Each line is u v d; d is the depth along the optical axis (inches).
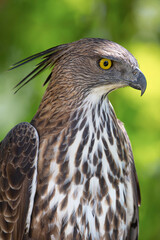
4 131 546.9
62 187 423.2
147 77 536.4
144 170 546.3
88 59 432.8
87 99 434.0
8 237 427.5
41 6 572.7
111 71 434.6
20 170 428.5
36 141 429.1
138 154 543.8
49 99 439.5
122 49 438.3
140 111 539.5
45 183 424.8
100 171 430.9
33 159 426.6
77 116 431.2
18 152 432.5
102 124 437.1
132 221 467.5
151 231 551.2
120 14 577.6
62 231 425.7
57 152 425.7
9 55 576.1
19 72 569.3
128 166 452.4
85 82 433.1
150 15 578.2
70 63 434.0
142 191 544.4
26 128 437.4
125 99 540.7
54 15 573.3
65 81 434.3
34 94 558.6
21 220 425.7
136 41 567.8
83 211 426.3
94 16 575.5
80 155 426.3
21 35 576.1
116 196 438.6
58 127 430.3
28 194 424.8
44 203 425.4
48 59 449.1
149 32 577.0
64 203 423.5
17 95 559.5
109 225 437.1
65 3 569.0
